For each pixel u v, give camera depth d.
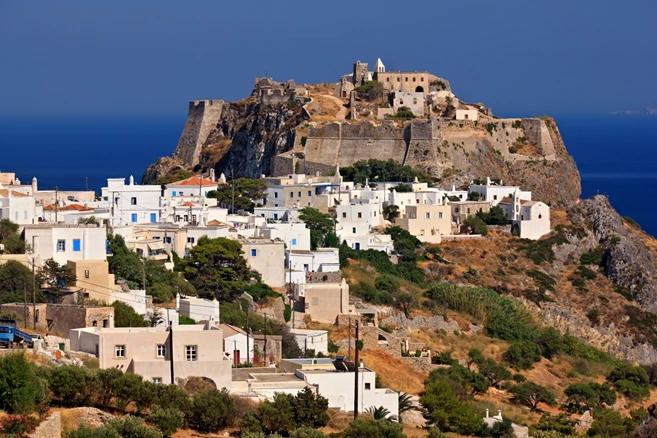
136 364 187.75
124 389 175.38
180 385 187.88
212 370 190.12
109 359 189.50
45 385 166.50
